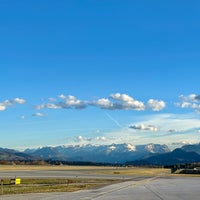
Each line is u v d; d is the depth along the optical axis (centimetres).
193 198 6912
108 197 6944
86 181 13250
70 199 6353
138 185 11188
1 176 16012
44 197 6681
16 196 6844
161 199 6681
